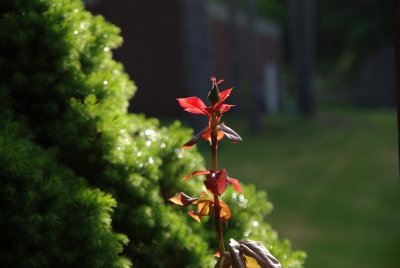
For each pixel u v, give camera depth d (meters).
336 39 47.50
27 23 2.43
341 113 27.25
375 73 32.81
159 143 2.82
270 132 18.91
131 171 2.45
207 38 15.34
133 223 2.38
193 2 15.23
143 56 21.06
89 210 2.15
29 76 2.47
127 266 2.19
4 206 1.96
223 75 23.66
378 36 39.41
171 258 2.35
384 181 11.09
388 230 7.54
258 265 1.62
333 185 10.75
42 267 2.02
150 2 20.81
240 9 24.64
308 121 22.14
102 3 20.89
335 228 7.69
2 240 1.98
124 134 2.48
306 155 14.52
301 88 24.81
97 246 2.12
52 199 2.05
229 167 12.48
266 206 2.80
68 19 2.54
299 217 8.32
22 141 2.19
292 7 25.19
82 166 2.48
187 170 2.81
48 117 2.51
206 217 2.60
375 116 25.12
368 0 39.69
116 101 2.63
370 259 6.29
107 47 2.73
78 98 2.53
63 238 2.12
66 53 2.48
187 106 1.56
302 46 24.81
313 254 6.52
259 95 27.17
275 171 12.20
